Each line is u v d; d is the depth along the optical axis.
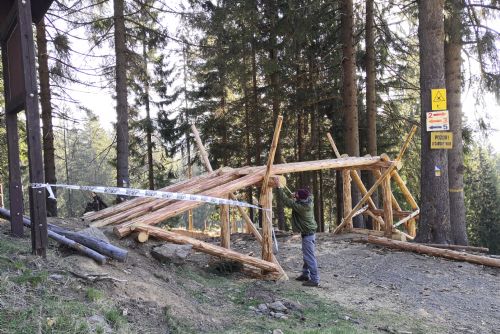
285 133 19.28
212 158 21.75
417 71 15.85
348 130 13.34
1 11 5.10
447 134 9.02
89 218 7.08
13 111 5.04
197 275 5.98
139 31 14.27
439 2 9.04
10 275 3.57
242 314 4.66
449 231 9.12
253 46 16.25
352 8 13.40
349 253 8.86
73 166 39.00
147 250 5.90
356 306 5.57
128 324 3.43
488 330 5.07
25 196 30.22
